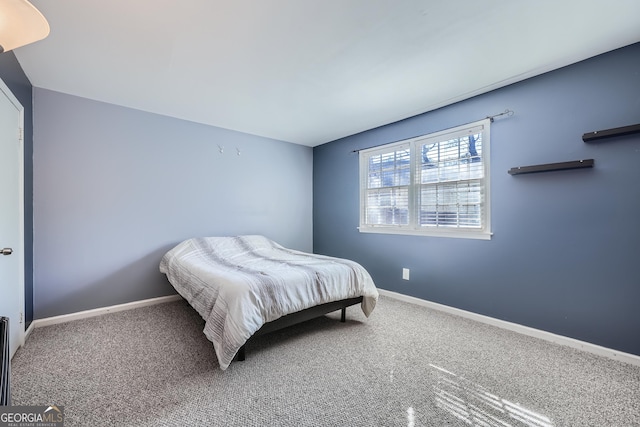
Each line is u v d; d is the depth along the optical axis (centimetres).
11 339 192
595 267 206
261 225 413
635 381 170
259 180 410
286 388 162
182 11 159
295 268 242
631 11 158
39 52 200
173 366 184
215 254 310
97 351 204
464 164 281
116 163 296
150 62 214
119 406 145
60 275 264
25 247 226
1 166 179
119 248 298
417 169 323
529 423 135
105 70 226
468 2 153
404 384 166
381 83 247
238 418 138
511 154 247
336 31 178
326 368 183
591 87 207
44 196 256
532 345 217
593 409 145
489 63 215
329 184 442
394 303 322
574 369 183
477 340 225
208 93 269
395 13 162
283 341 224
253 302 188
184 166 342
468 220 278
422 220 318
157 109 310
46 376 171
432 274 305
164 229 328
